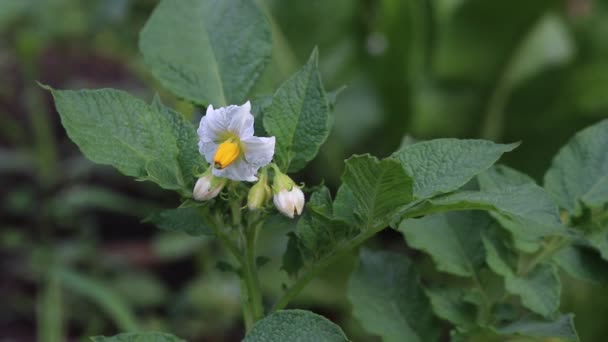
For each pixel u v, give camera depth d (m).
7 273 1.60
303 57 1.64
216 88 0.78
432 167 0.71
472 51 1.59
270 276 1.38
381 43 1.59
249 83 0.78
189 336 1.44
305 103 0.72
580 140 0.78
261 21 0.79
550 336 0.75
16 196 1.64
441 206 0.70
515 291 0.76
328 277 1.36
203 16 0.79
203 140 0.70
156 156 0.71
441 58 1.61
